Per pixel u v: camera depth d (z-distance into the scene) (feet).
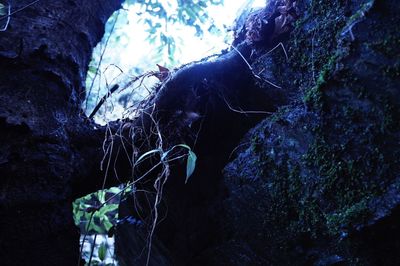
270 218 4.23
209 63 4.72
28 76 3.90
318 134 3.79
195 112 4.69
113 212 8.54
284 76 4.70
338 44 3.54
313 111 3.83
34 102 3.79
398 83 3.18
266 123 4.49
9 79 3.75
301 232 3.97
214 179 5.13
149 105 4.72
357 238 3.28
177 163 4.93
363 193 3.41
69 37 4.70
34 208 3.44
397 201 3.05
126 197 6.02
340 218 3.38
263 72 4.92
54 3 4.85
